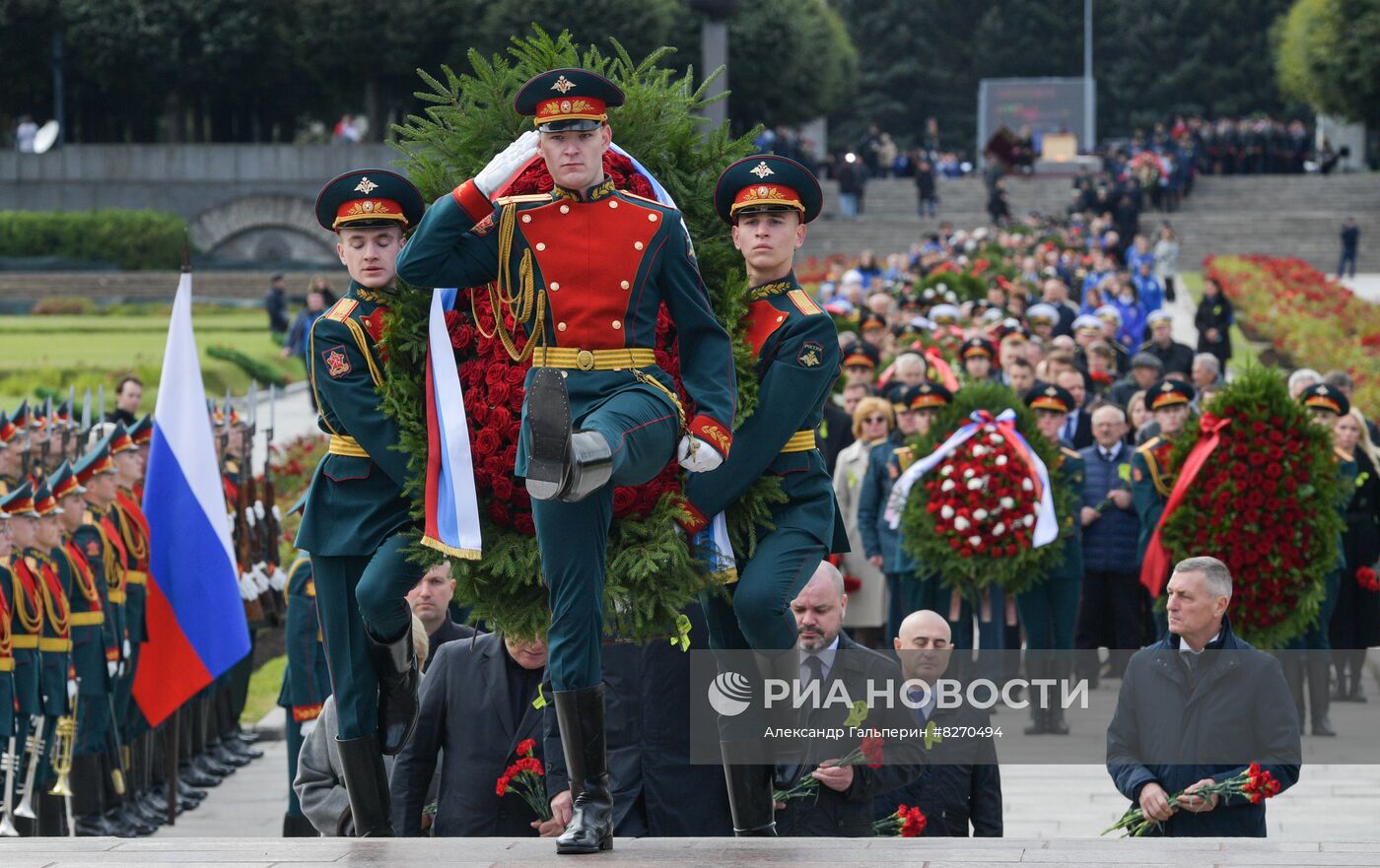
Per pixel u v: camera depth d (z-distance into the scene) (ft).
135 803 100.01
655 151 54.70
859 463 122.93
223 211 502.79
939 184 540.11
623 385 48.06
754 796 54.39
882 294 204.03
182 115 531.09
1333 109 574.97
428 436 50.88
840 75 618.85
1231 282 356.79
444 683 63.36
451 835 62.18
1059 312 217.36
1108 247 333.42
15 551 91.76
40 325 386.93
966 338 166.71
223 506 95.76
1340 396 115.03
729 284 52.19
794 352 51.83
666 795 59.98
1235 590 102.17
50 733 93.30
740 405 51.26
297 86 538.47
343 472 53.36
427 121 55.72
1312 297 306.35
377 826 54.60
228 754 116.06
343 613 53.88
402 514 53.42
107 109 554.87
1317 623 108.06
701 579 50.98
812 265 343.05
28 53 524.11
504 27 463.01
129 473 106.93
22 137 517.96
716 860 46.73
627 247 48.47
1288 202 529.45
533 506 48.24
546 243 48.37
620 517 50.16
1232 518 101.35
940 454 108.78
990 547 107.14
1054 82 654.12
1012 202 524.52
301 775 63.72
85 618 95.50
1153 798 60.44
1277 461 101.45
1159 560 104.37
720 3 181.06
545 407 43.70
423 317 52.21
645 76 55.72
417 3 484.74
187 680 94.48
